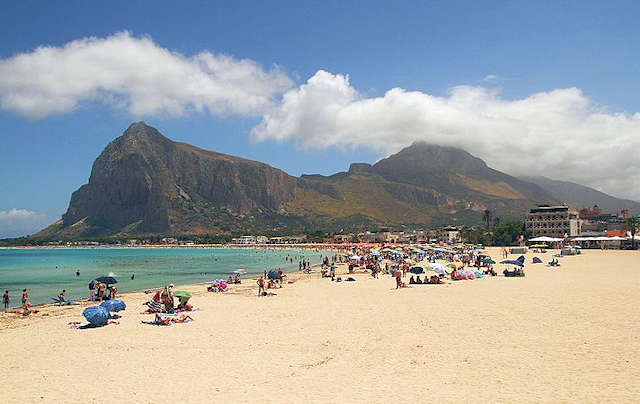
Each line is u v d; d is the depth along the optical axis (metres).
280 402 14.14
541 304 31.89
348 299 38.12
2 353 21.27
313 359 19.06
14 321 31.08
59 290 56.66
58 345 22.70
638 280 48.56
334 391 15.02
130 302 40.09
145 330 25.95
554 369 16.72
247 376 16.86
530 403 13.49
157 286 59.38
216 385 15.91
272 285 50.09
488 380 15.70
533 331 23.03
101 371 17.92
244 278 71.38
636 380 15.23
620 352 18.69
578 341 20.70
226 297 41.78
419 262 90.50
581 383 15.09
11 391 15.69
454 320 26.59
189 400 14.50
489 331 23.33
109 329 26.52
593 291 38.97
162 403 14.30
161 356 20.06
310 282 56.41
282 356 19.62
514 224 190.62
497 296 36.94
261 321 28.14
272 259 151.88
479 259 73.69
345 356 19.39
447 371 16.84
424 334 23.09
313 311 31.80
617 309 29.02
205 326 26.77
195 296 43.31
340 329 25.03
